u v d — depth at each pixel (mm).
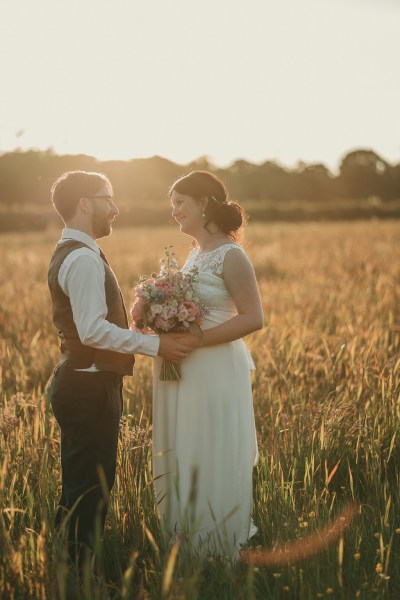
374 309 8047
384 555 2992
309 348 5836
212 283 3379
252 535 3498
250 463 3508
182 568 2891
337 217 47938
